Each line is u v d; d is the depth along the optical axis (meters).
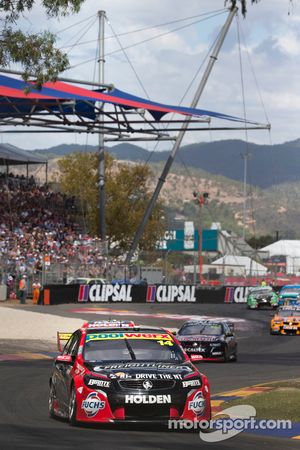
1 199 69.31
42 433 13.17
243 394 20.09
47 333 39.88
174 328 45.72
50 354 32.69
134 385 13.20
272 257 134.12
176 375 13.39
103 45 70.81
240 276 90.69
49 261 61.47
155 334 14.98
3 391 20.05
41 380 22.75
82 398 13.38
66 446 11.75
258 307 63.06
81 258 67.75
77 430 13.57
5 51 25.00
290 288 63.38
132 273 72.19
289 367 28.48
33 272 61.31
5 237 63.28
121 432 13.51
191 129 63.97
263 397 18.50
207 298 67.81
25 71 25.72
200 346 30.11
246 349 37.94
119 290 62.59
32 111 57.22
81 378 13.56
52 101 56.56
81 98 54.00
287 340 42.34
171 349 14.58
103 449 11.52
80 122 60.50
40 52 25.11
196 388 13.38
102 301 61.66
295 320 45.50
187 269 121.88
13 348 34.16
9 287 59.91
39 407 17.27
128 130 63.34
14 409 16.83
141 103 58.28
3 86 52.06
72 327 42.38
